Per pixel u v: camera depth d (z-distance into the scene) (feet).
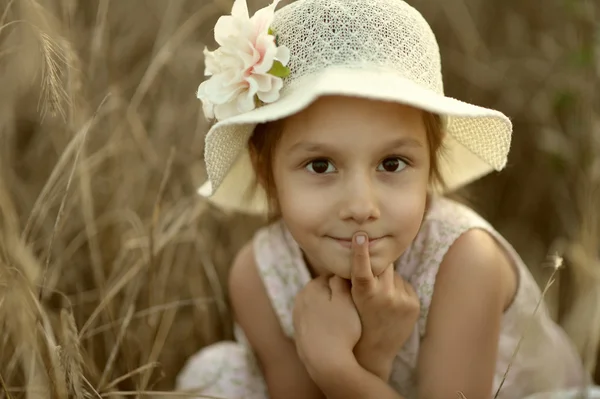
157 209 4.96
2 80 6.37
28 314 4.29
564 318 6.27
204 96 3.99
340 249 3.80
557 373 4.73
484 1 8.70
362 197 3.61
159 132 6.70
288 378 4.98
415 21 4.04
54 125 6.11
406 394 4.68
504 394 4.84
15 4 5.77
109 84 6.12
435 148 4.14
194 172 6.37
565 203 7.26
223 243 6.77
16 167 6.73
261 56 3.79
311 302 4.32
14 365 4.49
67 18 5.69
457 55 8.10
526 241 7.47
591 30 7.13
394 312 4.13
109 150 5.96
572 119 7.18
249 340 5.11
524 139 7.90
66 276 5.69
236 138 4.11
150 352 5.11
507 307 4.67
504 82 7.98
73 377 3.91
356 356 4.28
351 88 3.41
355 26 3.82
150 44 7.57
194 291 6.23
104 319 5.24
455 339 4.28
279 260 4.89
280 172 3.93
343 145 3.61
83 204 5.40
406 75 3.80
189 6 7.52
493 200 7.73
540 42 8.27
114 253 5.93
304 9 3.94
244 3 3.91
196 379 5.30
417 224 3.84
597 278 5.74
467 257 4.33
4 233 4.57
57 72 4.49
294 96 3.67
